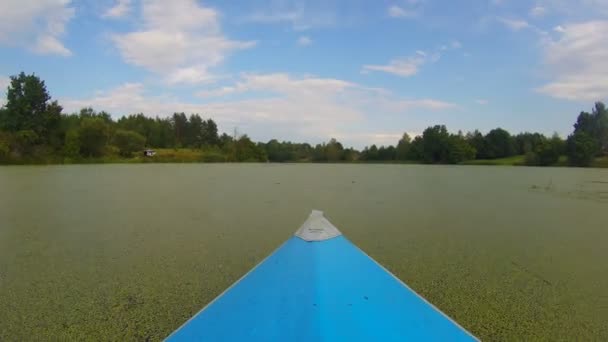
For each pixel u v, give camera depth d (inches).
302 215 250.1
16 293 120.6
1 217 242.8
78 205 290.5
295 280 67.7
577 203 309.6
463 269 141.7
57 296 118.2
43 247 171.9
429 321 56.3
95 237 190.2
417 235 193.9
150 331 97.0
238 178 569.0
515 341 92.6
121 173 661.3
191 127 2391.7
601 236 192.7
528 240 184.2
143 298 116.5
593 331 97.0
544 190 407.8
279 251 83.0
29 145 1129.4
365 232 200.2
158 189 404.2
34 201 311.3
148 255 159.8
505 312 107.3
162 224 221.1
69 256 158.2
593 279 131.6
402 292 64.7
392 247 171.3
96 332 96.7
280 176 623.5
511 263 148.8
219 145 2331.4
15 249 169.2
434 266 145.3
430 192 386.3
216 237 190.1
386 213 257.8
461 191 395.5
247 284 66.4
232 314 56.6
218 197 339.9
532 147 1611.7
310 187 434.0
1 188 406.6
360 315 56.6
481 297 116.9
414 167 1083.3
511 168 1010.1
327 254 80.7
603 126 1305.4
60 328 98.7
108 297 117.1
